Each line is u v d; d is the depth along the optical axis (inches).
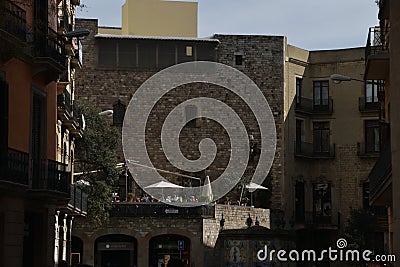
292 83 2608.3
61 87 1481.3
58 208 1531.7
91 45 2517.2
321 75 2640.3
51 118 1288.1
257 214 2386.8
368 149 2573.8
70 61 1777.8
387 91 1354.6
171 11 2775.6
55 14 1354.6
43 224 1258.0
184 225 2178.9
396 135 912.3
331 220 2583.7
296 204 2583.7
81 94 2507.4
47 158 1262.3
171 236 2213.3
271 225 2452.0
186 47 2564.0
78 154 2075.5
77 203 1695.4
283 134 2561.5
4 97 1059.3
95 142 2085.4
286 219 2522.1
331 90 2628.0
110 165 2081.7
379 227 2262.6
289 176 2564.0
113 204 2161.7
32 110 1200.2
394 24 919.0
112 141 2129.7
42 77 1227.9
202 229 2174.0
